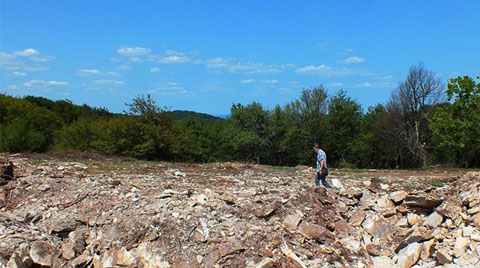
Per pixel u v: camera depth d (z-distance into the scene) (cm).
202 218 957
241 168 2450
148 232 932
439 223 956
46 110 4775
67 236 1002
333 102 5172
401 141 4469
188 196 1120
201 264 839
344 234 991
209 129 5606
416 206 1065
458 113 3256
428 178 1964
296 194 1125
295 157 5622
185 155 3691
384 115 4781
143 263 875
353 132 5191
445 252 834
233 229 918
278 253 852
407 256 859
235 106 5791
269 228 938
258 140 5497
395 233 989
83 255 933
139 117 3425
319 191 1150
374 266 869
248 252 850
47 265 902
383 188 1316
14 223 1014
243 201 1066
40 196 1200
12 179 1363
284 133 5494
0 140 3388
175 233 912
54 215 1062
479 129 3133
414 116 4359
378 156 5094
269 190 1295
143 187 1319
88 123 3866
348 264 865
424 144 4175
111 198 1112
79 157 2472
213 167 2403
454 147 3588
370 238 989
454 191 1095
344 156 5184
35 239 945
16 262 856
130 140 3344
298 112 5397
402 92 4406
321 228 955
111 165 2183
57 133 4109
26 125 3684
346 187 1388
